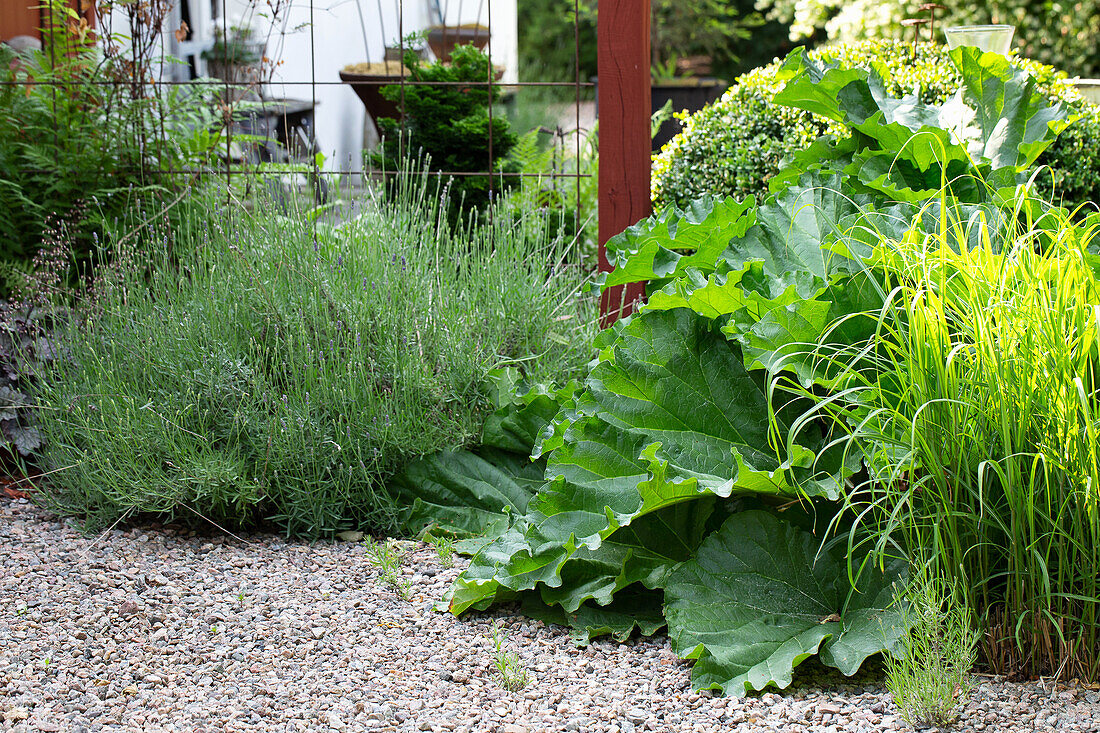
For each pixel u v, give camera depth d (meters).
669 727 2.21
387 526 3.38
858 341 2.70
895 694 2.23
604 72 4.26
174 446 3.26
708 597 2.56
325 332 3.69
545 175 5.11
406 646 2.61
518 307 3.98
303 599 2.87
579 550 2.78
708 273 3.33
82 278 4.05
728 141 4.78
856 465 2.51
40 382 3.66
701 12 15.53
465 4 8.72
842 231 2.96
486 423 3.58
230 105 4.67
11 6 5.82
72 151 4.56
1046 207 3.06
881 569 2.23
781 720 2.22
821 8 10.17
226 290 3.70
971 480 2.33
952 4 9.23
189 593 2.90
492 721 2.24
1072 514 2.25
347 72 6.32
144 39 4.79
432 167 6.04
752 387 2.85
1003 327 2.24
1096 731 2.09
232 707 2.29
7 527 3.39
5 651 2.53
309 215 4.11
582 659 2.54
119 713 2.26
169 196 4.57
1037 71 4.69
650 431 2.83
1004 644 2.37
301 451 3.36
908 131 3.29
